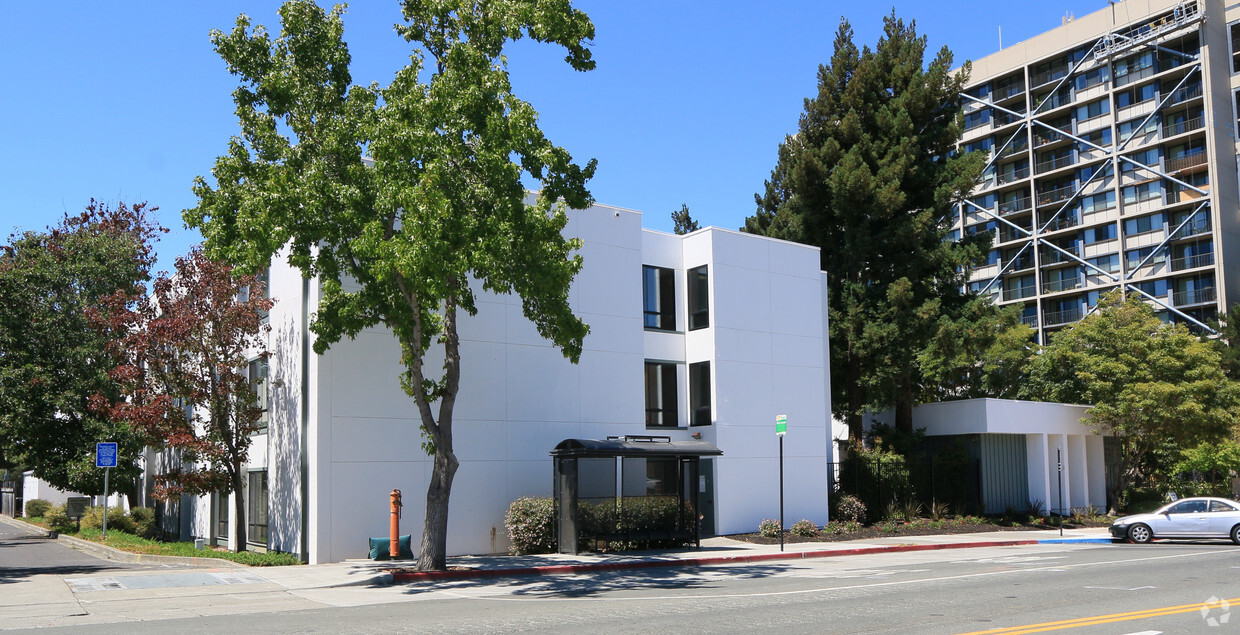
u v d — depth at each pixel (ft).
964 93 279.49
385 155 53.26
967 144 276.62
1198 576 54.34
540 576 60.29
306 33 58.85
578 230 83.05
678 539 77.00
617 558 68.64
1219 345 170.09
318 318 61.00
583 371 81.66
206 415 87.97
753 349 91.86
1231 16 230.07
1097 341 122.21
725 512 87.10
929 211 111.65
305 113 58.39
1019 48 265.54
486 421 75.36
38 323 99.66
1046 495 117.60
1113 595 45.57
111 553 82.12
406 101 53.72
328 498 66.69
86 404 99.55
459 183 53.93
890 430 116.78
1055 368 134.62
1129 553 74.90
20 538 115.44
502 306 77.66
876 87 118.21
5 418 95.66
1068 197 248.52
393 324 60.49
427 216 50.75
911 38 119.85
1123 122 241.14
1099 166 243.81
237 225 53.31
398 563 64.39
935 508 107.86
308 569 61.82
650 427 86.99
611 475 80.43
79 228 106.93
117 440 99.66
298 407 70.13
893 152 112.88
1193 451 116.47
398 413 70.95
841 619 38.24
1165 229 228.63
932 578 55.62
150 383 77.25
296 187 54.29
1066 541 91.15
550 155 56.49
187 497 101.96
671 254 92.32
